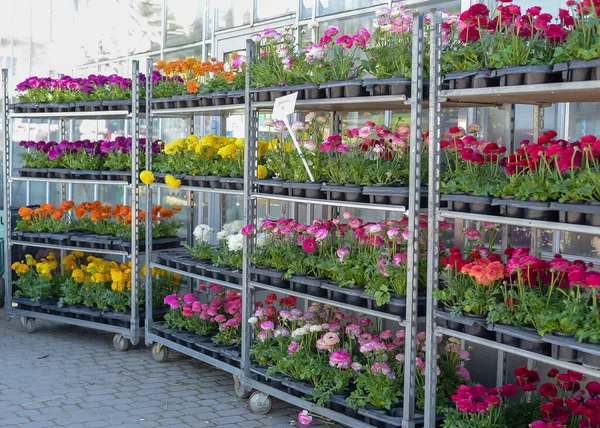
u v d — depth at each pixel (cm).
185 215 734
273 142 504
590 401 337
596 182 296
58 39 923
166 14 759
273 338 498
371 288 407
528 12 338
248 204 499
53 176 682
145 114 621
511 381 446
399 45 399
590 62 294
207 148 556
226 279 531
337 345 465
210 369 588
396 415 399
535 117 410
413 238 381
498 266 334
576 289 336
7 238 702
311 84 438
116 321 639
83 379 555
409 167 410
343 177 426
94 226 683
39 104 675
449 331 360
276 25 633
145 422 466
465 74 345
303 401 444
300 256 462
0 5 1028
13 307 710
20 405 494
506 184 336
